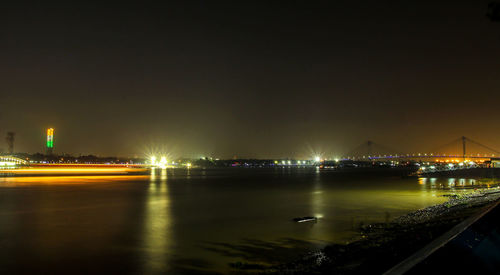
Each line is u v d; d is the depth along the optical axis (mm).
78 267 17156
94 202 42812
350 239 23344
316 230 26547
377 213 35188
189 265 17578
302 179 104938
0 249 20359
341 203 43406
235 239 23422
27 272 16359
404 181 91062
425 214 33688
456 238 11523
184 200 46156
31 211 35094
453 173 120125
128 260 18391
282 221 30391
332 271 14383
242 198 49219
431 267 9320
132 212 35031
